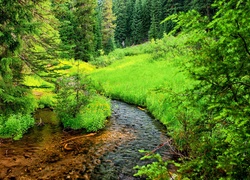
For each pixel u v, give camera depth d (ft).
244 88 10.09
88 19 148.97
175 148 28.07
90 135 36.73
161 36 221.25
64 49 50.31
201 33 10.27
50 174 24.38
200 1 151.02
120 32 293.43
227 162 9.92
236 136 9.50
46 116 47.75
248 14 8.37
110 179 23.58
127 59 143.95
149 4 274.36
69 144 32.89
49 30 56.75
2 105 36.58
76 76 43.11
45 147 31.58
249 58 9.22
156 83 69.51
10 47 35.32
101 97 57.62
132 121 44.70
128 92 68.13
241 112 8.86
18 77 40.45
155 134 36.88
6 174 24.08
